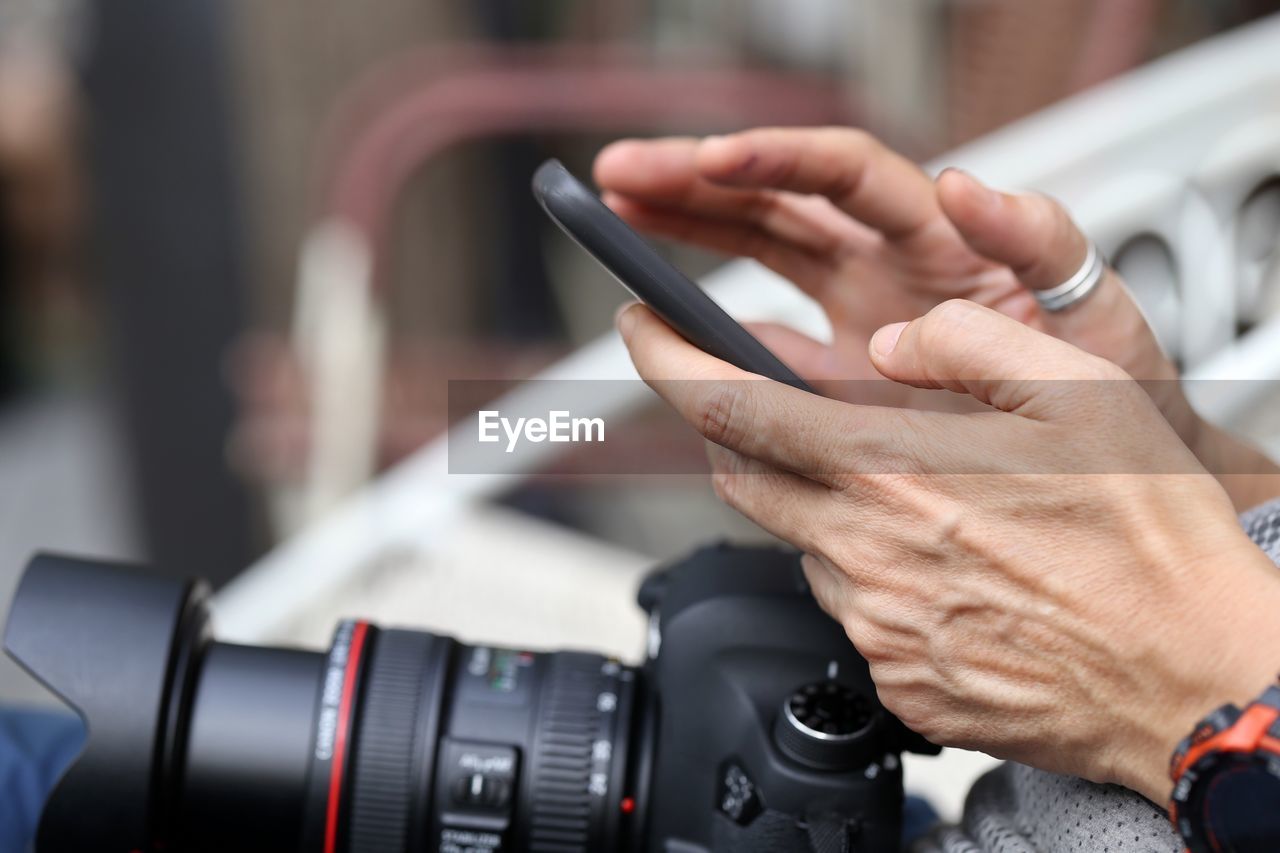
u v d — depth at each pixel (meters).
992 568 0.73
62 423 2.84
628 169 0.90
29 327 3.09
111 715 0.80
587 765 0.82
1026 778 0.78
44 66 2.97
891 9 1.60
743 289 1.22
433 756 0.81
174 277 1.83
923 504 0.74
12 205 3.04
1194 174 1.24
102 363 2.71
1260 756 0.69
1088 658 0.73
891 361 0.75
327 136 1.74
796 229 0.92
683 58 1.70
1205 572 0.72
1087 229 1.24
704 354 0.76
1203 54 1.25
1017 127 1.33
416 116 1.44
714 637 0.81
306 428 1.55
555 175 0.76
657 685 0.82
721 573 0.82
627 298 1.82
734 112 1.47
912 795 0.93
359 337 1.44
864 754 0.79
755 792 0.79
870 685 0.79
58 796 0.79
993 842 0.78
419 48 1.74
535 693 0.83
